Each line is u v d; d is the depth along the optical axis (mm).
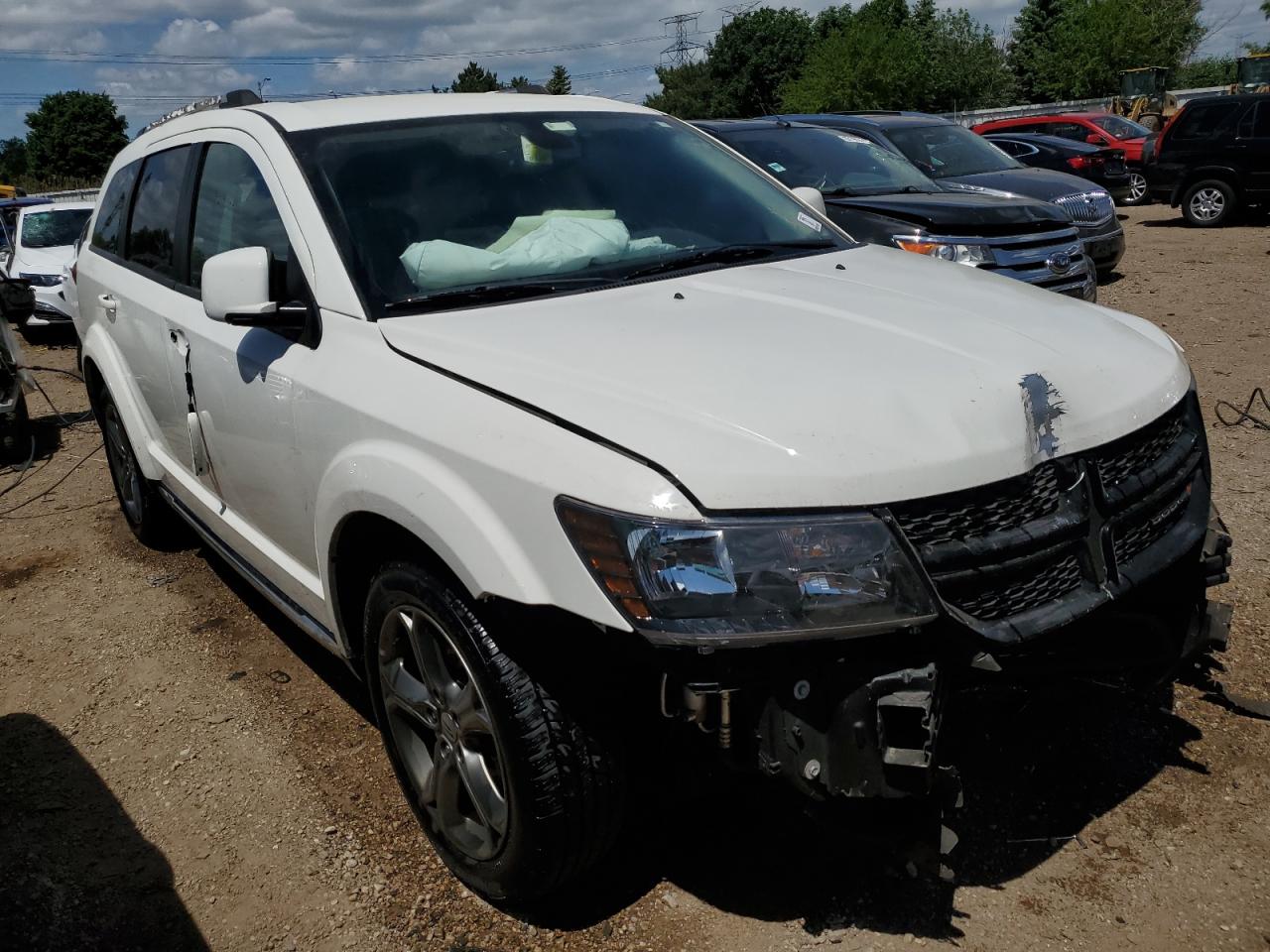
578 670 2203
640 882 2631
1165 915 2410
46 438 7590
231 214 3422
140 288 4160
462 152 3230
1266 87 25016
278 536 3250
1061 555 2252
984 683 2232
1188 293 10117
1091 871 2559
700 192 3520
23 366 6918
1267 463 5230
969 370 2314
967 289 2945
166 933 2619
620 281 2936
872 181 8344
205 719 3566
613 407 2170
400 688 2682
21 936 2625
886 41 46062
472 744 2479
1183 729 3076
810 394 2184
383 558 2680
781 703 2018
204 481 3801
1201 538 2557
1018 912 2445
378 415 2506
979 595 2133
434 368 2502
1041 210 7551
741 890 2580
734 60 74000
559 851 2316
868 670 2018
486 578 2166
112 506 5918
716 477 1992
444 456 2311
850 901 2516
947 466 2098
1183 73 52031
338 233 2881
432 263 2857
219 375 3297
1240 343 7844
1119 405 2436
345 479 2570
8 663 4074
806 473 2014
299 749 3354
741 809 2857
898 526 2033
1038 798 2816
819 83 47281
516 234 3047
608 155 3496
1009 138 17625
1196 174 15656
